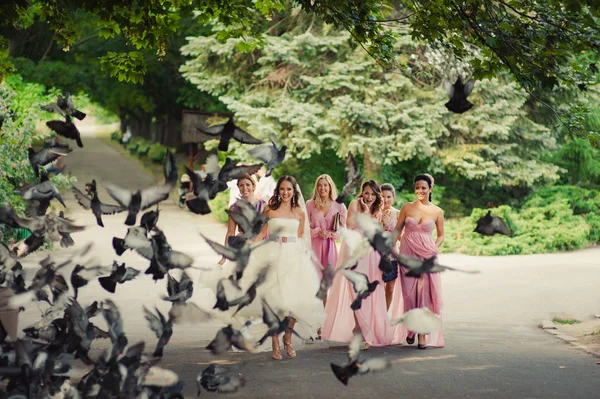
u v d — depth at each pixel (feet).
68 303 18.71
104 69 37.70
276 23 83.41
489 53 27.89
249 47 36.24
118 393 16.85
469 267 59.52
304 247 29.04
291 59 80.53
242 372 25.85
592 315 39.42
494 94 81.41
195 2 35.37
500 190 94.73
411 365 27.30
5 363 17.69
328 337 30.68
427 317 16.63
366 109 77.46
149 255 17.08
